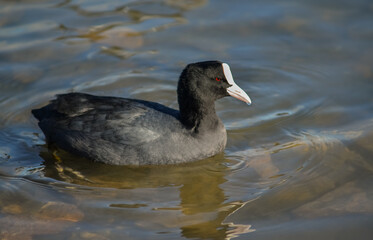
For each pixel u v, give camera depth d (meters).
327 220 10.07
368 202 10.55
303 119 14.01
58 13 18.98
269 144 13.03
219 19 18.73
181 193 11.23
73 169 12.20
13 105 14.49
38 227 9.92
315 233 9.70
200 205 10.77
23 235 9.69
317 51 16.92
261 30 18.08
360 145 12.60
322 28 17.95
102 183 11.61
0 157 12.51
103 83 15.56
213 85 12.15
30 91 15.06
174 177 11.90
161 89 15.45
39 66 16.20
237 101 15.05
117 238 9.63
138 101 13.04
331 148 12.60
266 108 14.59
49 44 17.25
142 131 12.09
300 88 15.39
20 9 19.12
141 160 12.15
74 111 12.63
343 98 14.73
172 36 17.89
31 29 17.97
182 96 12.33
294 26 18.16
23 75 15.72
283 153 12.59
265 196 10.98
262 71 16.23
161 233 9.80
